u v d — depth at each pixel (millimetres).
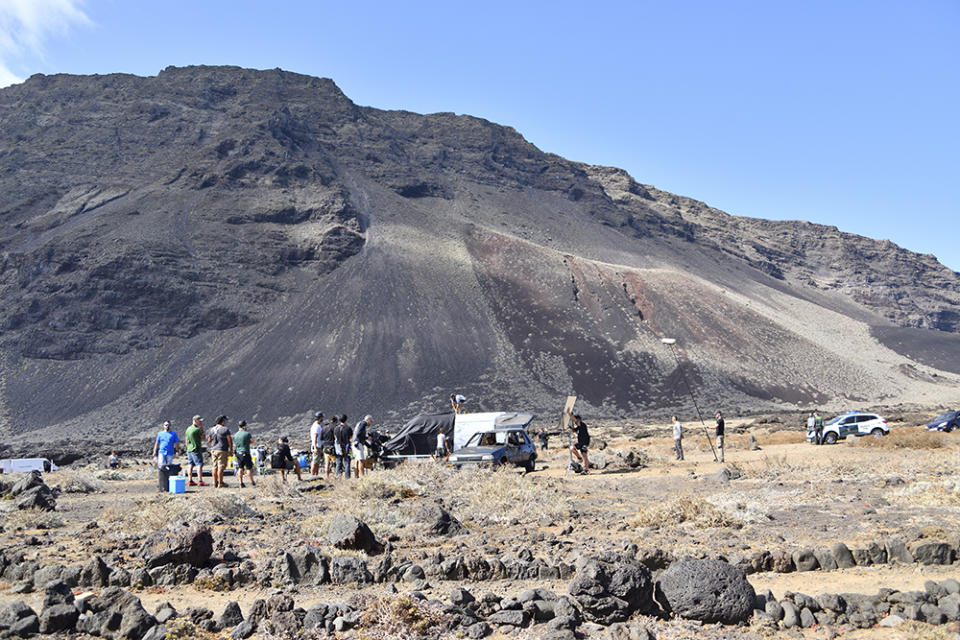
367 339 142875
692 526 13695
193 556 10078
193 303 154375
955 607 7891
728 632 7566
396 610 7461
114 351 140375
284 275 171875
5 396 125250
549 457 40969
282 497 20391
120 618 7828
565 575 9719
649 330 165000
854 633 7539
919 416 76312
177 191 196250
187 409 119312
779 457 32812
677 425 34312
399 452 36469
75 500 22094
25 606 8008
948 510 15031
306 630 7371
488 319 159500
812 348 180000
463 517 15445
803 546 11500
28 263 159000
